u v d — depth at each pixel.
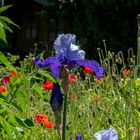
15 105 3.63
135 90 4.50
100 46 12.29
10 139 3.56
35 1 16.38
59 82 3.01
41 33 17.48
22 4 17.67
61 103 2.97
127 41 12.07
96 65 2.95
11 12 17.69
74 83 5.61
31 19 17.75
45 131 4.69
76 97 5.46
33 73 3.90
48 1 14.70
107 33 12.24
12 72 4.34
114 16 12.21
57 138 4.60
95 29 12.39
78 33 13.30
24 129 3.96
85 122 4.90
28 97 5.21
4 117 3.73
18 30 17.62
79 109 5.20
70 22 14.53
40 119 4.57
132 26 12.12
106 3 12.20
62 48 2.98
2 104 3.62
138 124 4.24
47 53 13.78
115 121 4.73
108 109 4.97
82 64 2.96
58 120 2.98
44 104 5.63
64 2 14.26
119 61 5.96
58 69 2.88
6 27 3.76
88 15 12.52
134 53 11.91
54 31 17.20
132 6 12.09
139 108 4.45
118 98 5.05
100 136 2.25
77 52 2.96
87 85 6.35
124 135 4.05
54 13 14.51
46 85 5.06
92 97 5.32
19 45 17.48
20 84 3.90
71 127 4.79
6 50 16.94
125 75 5.67
